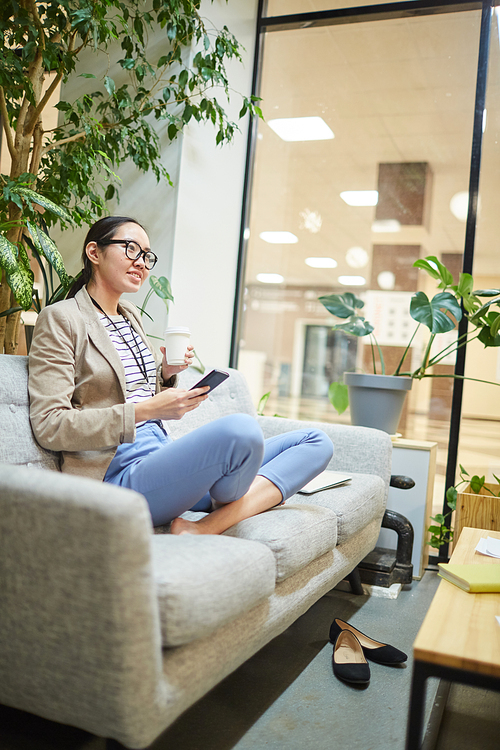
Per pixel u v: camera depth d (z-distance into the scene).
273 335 3.86
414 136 3.22
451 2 2.96
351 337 3.75
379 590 2.23
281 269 3.67
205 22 2.65
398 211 3.42
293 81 3.35
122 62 2.20
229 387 2.32
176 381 1.69
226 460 1.27
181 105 2.55
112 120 2.56
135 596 0.82
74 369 1.44
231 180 3.05
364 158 3.41
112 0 1.98
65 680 0.87
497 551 1.60
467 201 3.00
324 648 1.69
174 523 1.32
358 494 1.86
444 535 2.78
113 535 0.81
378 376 2.62
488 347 2.87
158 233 2.54
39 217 2.06
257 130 3.32
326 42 3.25
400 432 3.01
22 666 0.91
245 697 1.38
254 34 3.22
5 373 1.39
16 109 2.10
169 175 2.44
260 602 1.18
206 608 0.94
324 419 3.95
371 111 3.29
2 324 2.01
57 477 0.89
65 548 0.85
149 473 1.33
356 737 1.23
